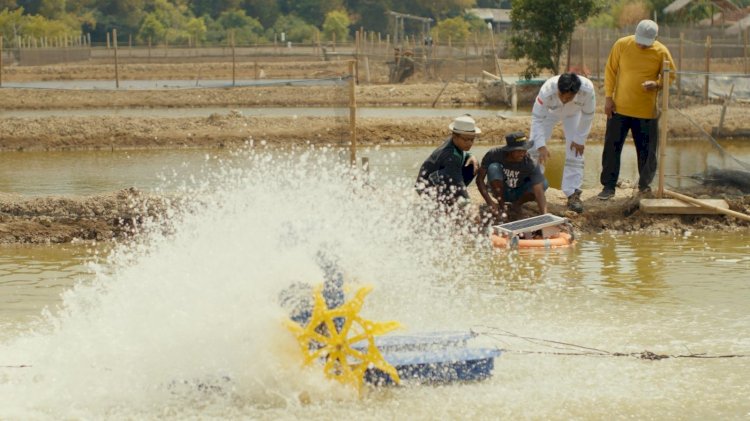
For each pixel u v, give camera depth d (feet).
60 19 539.70
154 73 312.91
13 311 49.62
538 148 68.18
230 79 299.17
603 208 71.15
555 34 211.20
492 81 214.90
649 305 50.44
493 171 66.13
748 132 107.24
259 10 595.47
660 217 70.49
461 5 599.98
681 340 44.83
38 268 59.00
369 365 38.29
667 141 72.59
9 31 483.51
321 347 38.70
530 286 54.13
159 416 36.88
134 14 568.41
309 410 37.09
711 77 108.37
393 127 133.18
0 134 125.70
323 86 199.62
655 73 70.38
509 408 37.19
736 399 37.96
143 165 107.24
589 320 47.96
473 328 46.55
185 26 561.84
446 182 64.90
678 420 36.14
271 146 124.36
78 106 189.88
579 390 38.91
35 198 71.36
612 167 72.69
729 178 73.26
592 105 69.15
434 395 38.47
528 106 202.28
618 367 41.37
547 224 64.69
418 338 40.83
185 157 115.14
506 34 313.73
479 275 56.34
